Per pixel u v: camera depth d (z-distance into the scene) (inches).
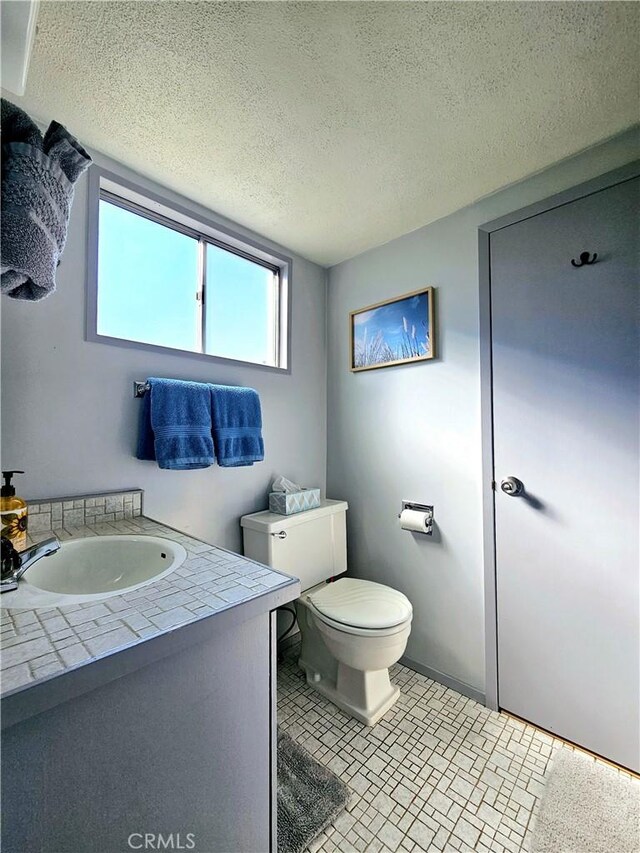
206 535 66.7
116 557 44.2
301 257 85.3
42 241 25.5
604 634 51.2
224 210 67.1
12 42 24.3
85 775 21.4
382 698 61.4
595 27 35.7
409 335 73.7
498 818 43.2
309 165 55.8
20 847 19.2
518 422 59.4
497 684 60.8
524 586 58.3
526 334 58.8
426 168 56.4
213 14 34.7
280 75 40.9
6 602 27.4
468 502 65.2
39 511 47.1
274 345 82.5
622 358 50.3
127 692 23.0
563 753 52.0
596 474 52.2
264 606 29.4
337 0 33.6
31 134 24.9
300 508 73.8
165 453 54.5
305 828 41.7
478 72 40.6
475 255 65.0
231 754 28.5
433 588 69.7
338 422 88.2
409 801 45.2
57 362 50.2
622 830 41.6
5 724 17.9
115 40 36.9
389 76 41.1
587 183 53.0
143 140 51.0
